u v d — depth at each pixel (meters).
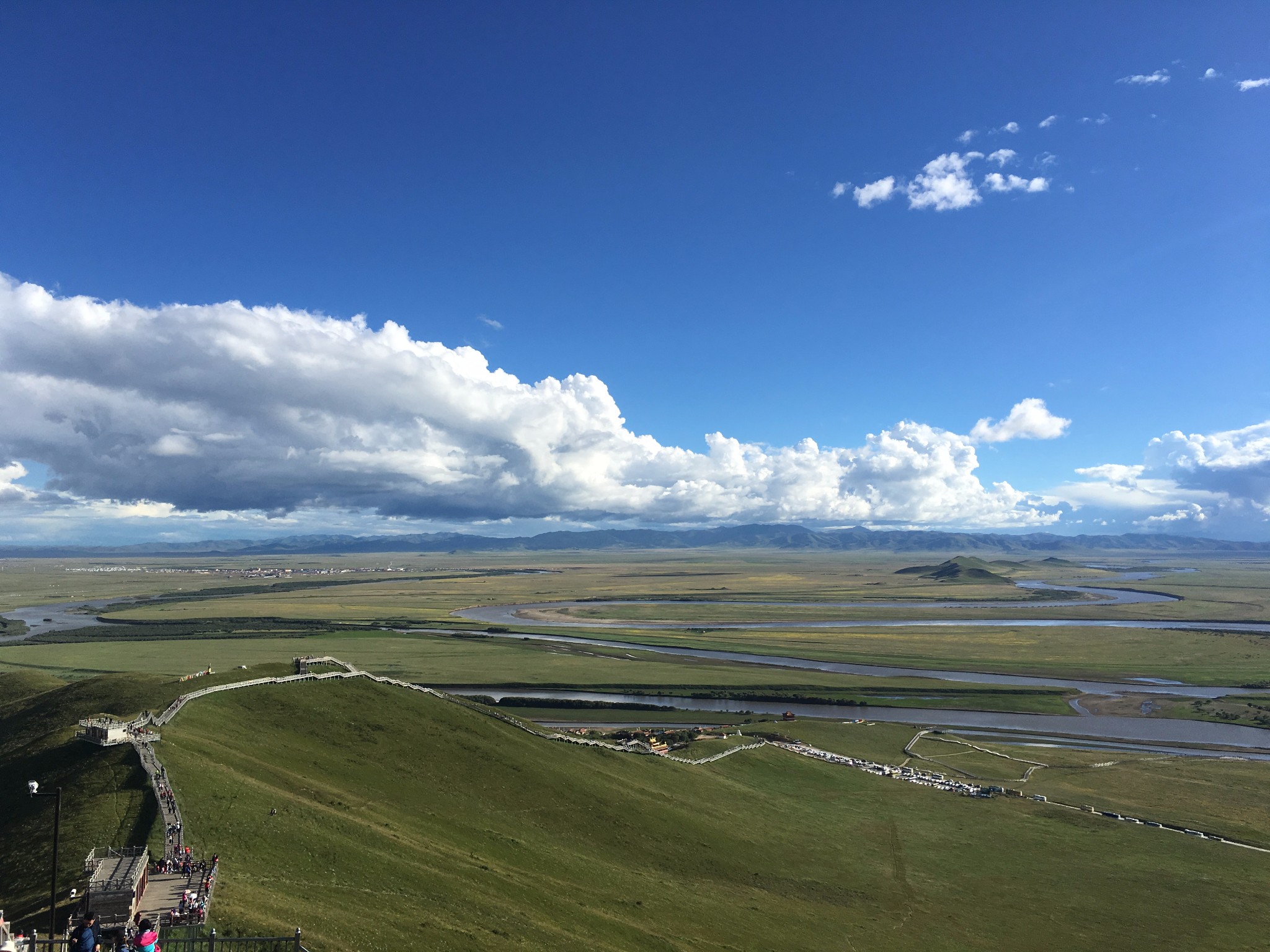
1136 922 88.50
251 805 72.12
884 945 79.44
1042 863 105.31
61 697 110.56
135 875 51.19
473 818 91.19
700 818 110.44
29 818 67.69
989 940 83.00
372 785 92.12
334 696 116.75
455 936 57.97
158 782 71.31
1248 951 82.56
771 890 91.31
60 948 45.47
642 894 81.81
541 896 72.69
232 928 49.00
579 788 109.12
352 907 58.28
